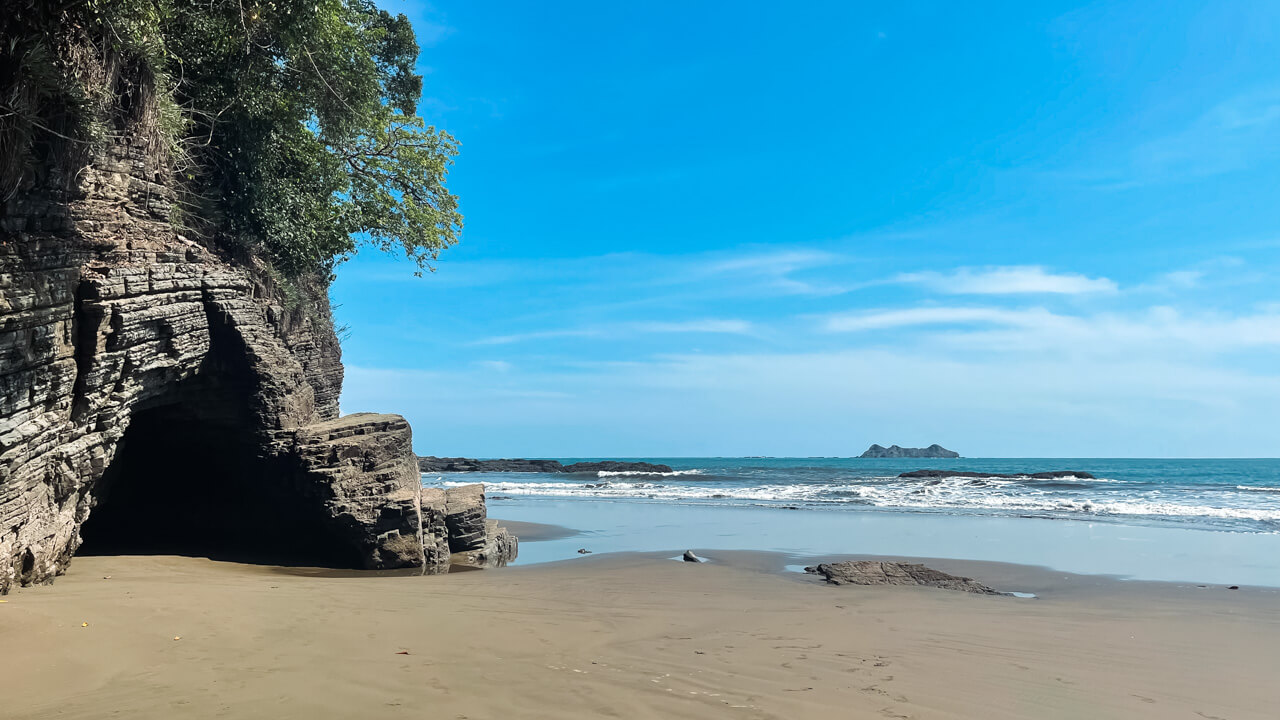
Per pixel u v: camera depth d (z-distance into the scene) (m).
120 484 13.49
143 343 9.97
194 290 11.19
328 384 18.05
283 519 13.06
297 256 15.49
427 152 20.80
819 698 5.70
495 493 40.31
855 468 77.81
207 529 13.59
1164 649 7.89
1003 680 6.48
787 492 37.84
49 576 8.73
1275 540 18.48
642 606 9.88
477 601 9.62
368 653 6.46
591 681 5.91
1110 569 14.34
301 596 9.14
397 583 11.06
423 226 20.52
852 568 12.95
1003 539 19.06
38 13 7.82
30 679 5.24
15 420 7.81
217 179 13.16
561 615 8.93
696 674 6.28
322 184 16.91
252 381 12.25
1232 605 10.64
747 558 15.71
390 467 13.95
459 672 5.99
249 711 4.80
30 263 7.93
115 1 8.63
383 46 25.03
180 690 5.17
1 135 7.45
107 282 9.09
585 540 19.48
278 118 14.34
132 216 10.25
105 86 9.06
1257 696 6.20
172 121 10.93
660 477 58.44
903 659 7.14
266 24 12.54
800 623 8.93
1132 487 40.00
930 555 16.30
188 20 11.72
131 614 7.31
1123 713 5.67
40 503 8.46
